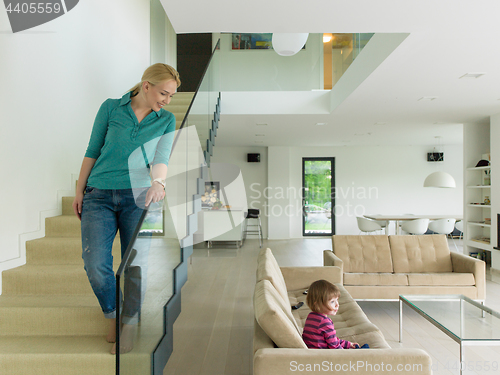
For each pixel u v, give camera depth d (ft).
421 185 35.91
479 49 11.36
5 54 8.54
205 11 8.79
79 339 6.56
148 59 20.77
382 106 19.38
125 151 5.94
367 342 7.62
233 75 21.84
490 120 21.65
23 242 8.63
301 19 9.23
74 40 12.09
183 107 17.42
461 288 13.14
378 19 9.25
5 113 8.41
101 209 5.92
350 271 14.56
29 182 9.18
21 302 7.13
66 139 11.29
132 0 18.33
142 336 5.50
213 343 10.54
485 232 23.75
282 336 6.03
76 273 7.70
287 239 35.22
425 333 11.61
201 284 17.69
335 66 20.16
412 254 14.70
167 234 6.91
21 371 5.88
